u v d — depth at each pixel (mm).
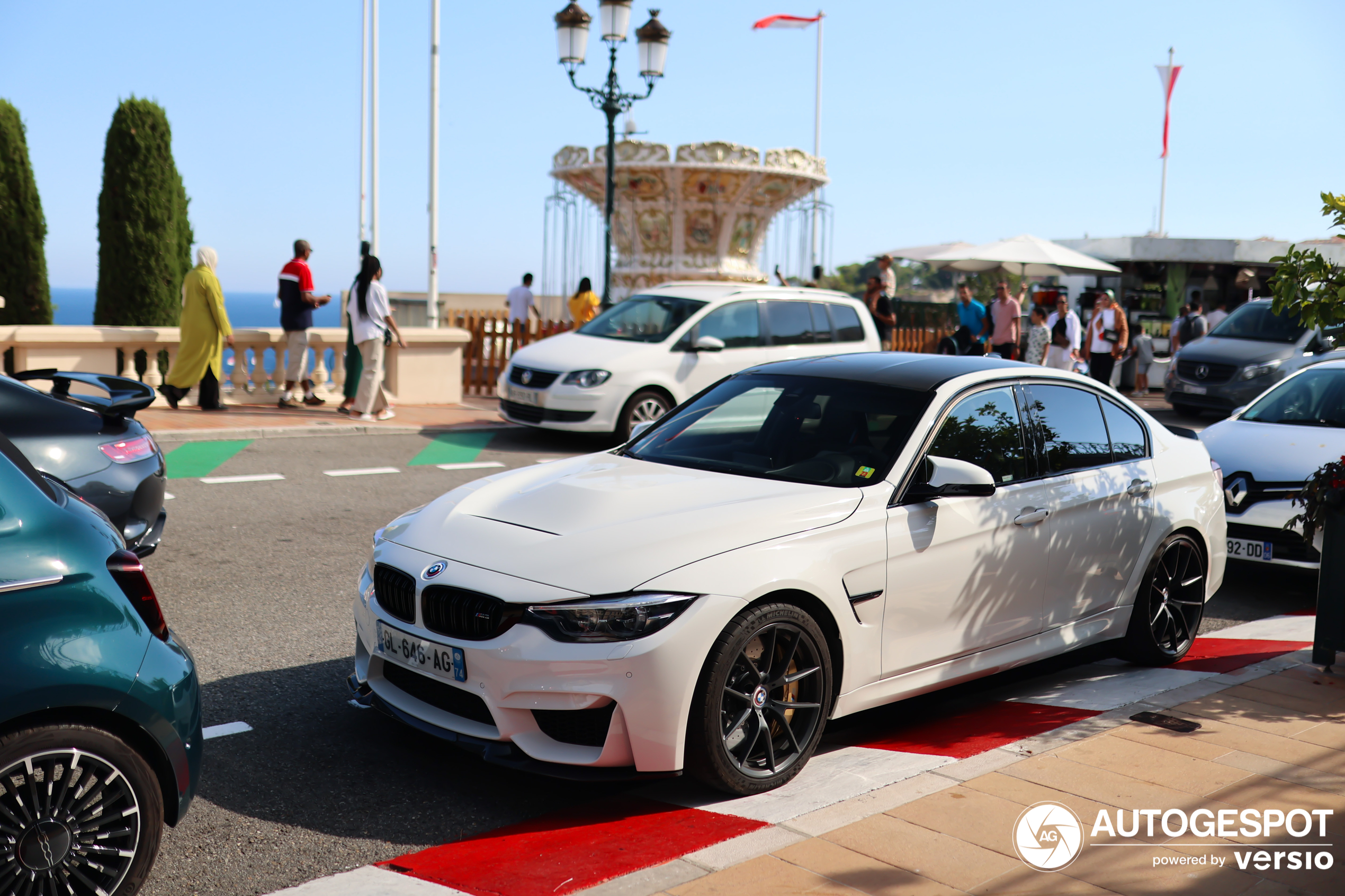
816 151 36906
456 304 36031
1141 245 24125
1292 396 8281
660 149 24750
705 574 3836
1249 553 7277
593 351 12539
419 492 9844
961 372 5105
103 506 6184
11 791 2797
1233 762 4160
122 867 2957
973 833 3543
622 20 17062
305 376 15047
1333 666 5449
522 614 3779
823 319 13484
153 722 2973
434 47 21047
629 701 3680
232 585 6691
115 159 17656
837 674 4234
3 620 2773
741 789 3924
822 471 4648
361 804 3924
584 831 3693
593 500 4355
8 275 18688
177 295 18516
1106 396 5613
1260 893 3170
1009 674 5617
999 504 4789
